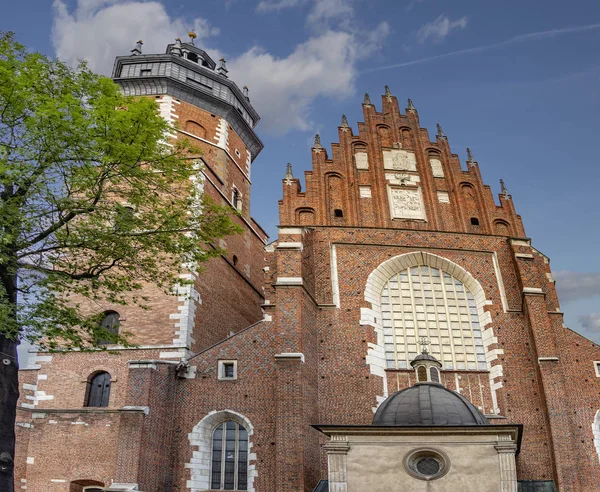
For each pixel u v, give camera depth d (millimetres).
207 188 45375
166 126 24938
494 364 35625
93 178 22875
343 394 33719
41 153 21984
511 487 24500
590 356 35500
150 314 37906
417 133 44688
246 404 33031
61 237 22859
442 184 42500
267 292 36750
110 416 32750
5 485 19750
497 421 33719
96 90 24750
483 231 40875
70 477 31625
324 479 31031
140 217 25531
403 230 39562
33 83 22750
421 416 27109
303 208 40000
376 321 36438
